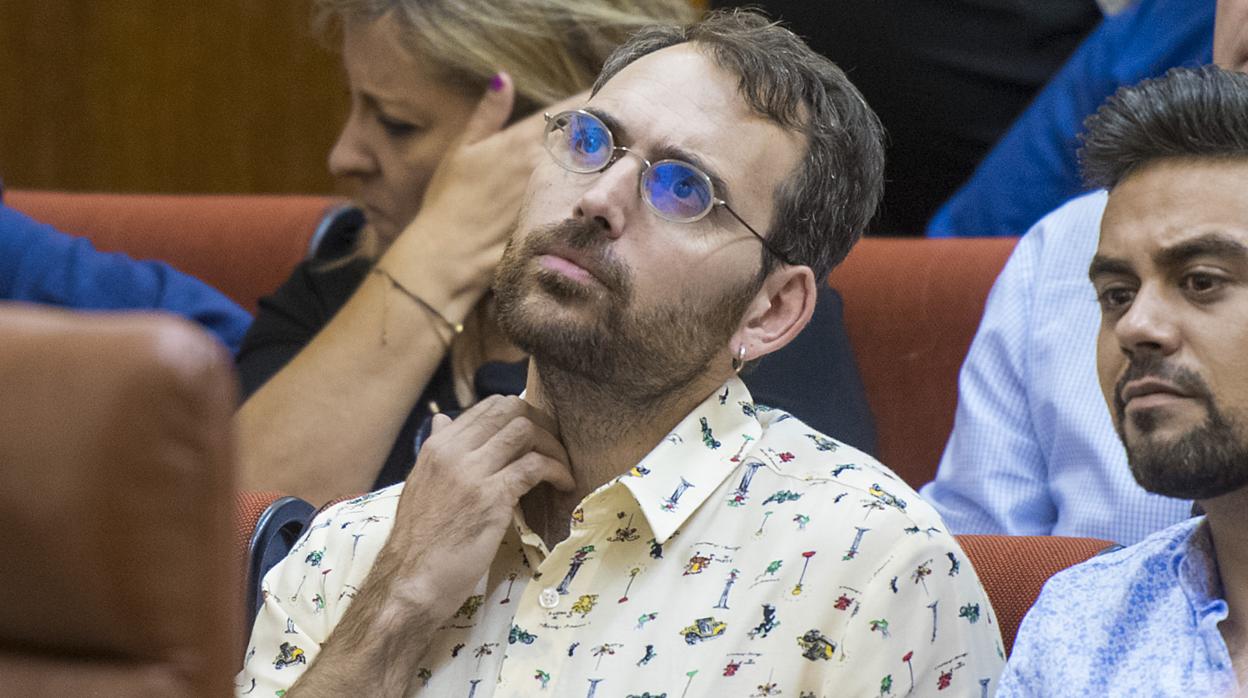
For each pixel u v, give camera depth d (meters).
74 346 1.42
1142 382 3.13
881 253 6.95
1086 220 6.05
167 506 1.43
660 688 3.63
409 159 6.17
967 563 3.76
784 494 3.85
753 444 3.96
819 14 8.75
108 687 1.47
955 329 6.65
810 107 4.06
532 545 3.94
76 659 1.49
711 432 3.95
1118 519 5.45
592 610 3.77
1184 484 3.10
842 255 4.23
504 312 3.88
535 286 3.85
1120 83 7.36
